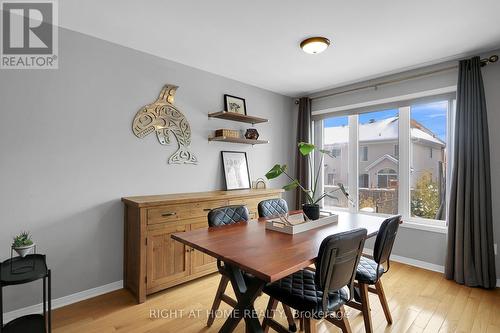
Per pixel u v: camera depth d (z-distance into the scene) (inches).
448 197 120.0
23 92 81.6
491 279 101.8
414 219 130.0
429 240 122.0
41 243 84.7
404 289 102.0
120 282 101.2
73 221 90.7
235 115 129.8
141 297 90.6
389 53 108.4
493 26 87.1
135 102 105.5
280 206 104.2
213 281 108.5
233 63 119.5
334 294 59.3
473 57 106.0
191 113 123.6
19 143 80.9
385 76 135.3
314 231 75.1
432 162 125.6
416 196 130.3
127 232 100.3
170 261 97.7
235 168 140.9
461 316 84.0
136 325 78.4
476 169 103.3
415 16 81.4
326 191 163.5
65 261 89.2
